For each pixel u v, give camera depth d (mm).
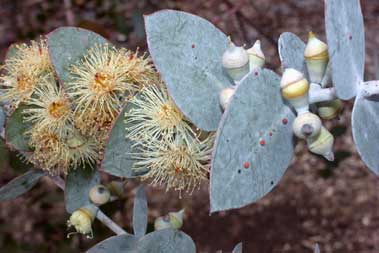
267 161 278
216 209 264
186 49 299
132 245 348
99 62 347
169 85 294
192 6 1249
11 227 993
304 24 1343
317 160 1149
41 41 372
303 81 274
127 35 850
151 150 335
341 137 1130
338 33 283
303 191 1126
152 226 482
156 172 339
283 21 1347
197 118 297
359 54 295
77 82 346
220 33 307
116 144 328
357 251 1057
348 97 289
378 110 299
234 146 270
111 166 329
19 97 362
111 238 343
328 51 279
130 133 327
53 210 1006
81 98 344
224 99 291
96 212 380
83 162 371
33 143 365
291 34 314
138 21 597
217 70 303
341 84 285
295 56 313
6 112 379
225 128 269
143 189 357
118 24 851
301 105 279
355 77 294
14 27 1229
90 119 344
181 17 299
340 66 284
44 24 1101
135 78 341
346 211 1097
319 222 1088
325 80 300
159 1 1095
